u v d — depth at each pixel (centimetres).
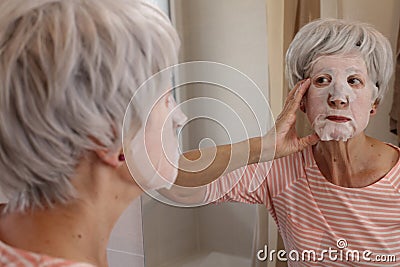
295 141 86
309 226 88
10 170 49
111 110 48
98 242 53
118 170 52
